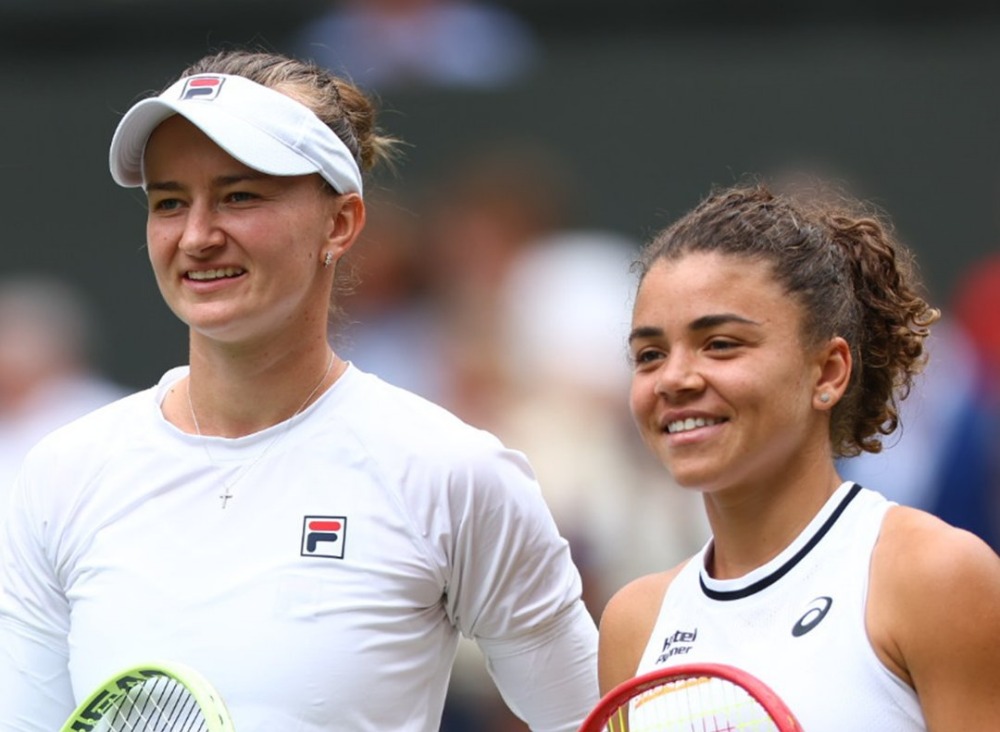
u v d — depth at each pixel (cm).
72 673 1770
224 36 3841
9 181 3819
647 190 3678
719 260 1627
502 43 3797
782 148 3638
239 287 1731
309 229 1756
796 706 1524
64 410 3697
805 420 1625
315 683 1695
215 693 1616
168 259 1753
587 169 3703
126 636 1730
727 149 3662
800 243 1644
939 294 3566
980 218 3575
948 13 3619
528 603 1839
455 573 1778
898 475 3153
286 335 1764
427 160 3741
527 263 3553
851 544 1581
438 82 3762
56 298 3788
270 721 1689
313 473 1755
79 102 3803
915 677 1522
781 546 1625
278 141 1727
